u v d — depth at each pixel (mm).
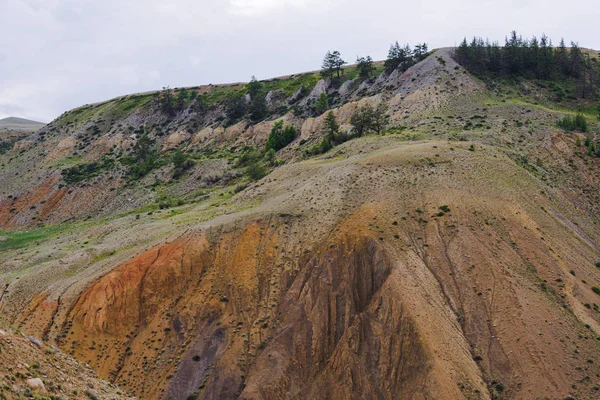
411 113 110438
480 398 47031
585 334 52188
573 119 100062
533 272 58625
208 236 68062
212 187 111250
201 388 52406
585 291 58156
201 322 58844
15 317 61688
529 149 89688
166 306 61438
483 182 71188
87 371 28031
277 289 60500
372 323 54250
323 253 61719
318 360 54000
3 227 121375
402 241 61719
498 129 95625
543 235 64500
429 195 68250
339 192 71250
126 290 62906
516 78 126625
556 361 49406
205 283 62750
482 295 56062
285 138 127562
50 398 21828
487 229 63156
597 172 86812
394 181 71438
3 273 73875
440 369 48375
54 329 59562
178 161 126312
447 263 59594
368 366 51562
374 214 65250
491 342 52156
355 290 58625
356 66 168750
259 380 51531
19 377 21969
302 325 56125
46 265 71625
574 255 63812
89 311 61031
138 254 68500
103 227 87688
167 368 54938
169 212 90625
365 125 106125
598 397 46688
